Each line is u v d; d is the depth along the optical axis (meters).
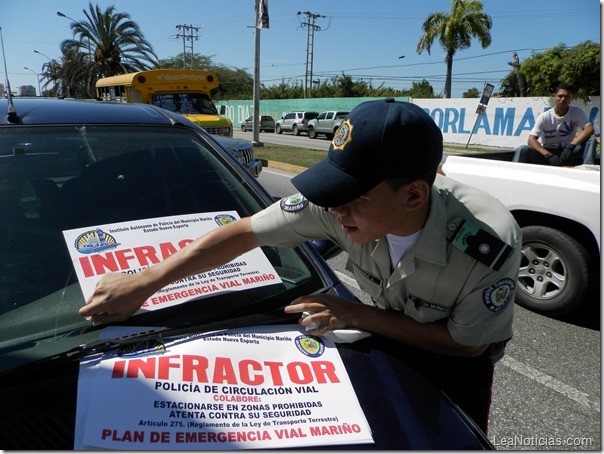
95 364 1.19
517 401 2.67
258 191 2.02
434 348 1.43
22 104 2.16
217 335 1.33
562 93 4.75
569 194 3.41
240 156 5.32
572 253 3.47
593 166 3.98
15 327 1.29
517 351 3.19
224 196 1.93
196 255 1.46
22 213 1.65
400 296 1.45
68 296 1.40
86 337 1.28
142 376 1.17
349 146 1.12
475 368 1.50
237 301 1.46
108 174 1.88
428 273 1.33
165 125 2.23
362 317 1.42
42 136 1.94
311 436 1.11
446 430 1.18
